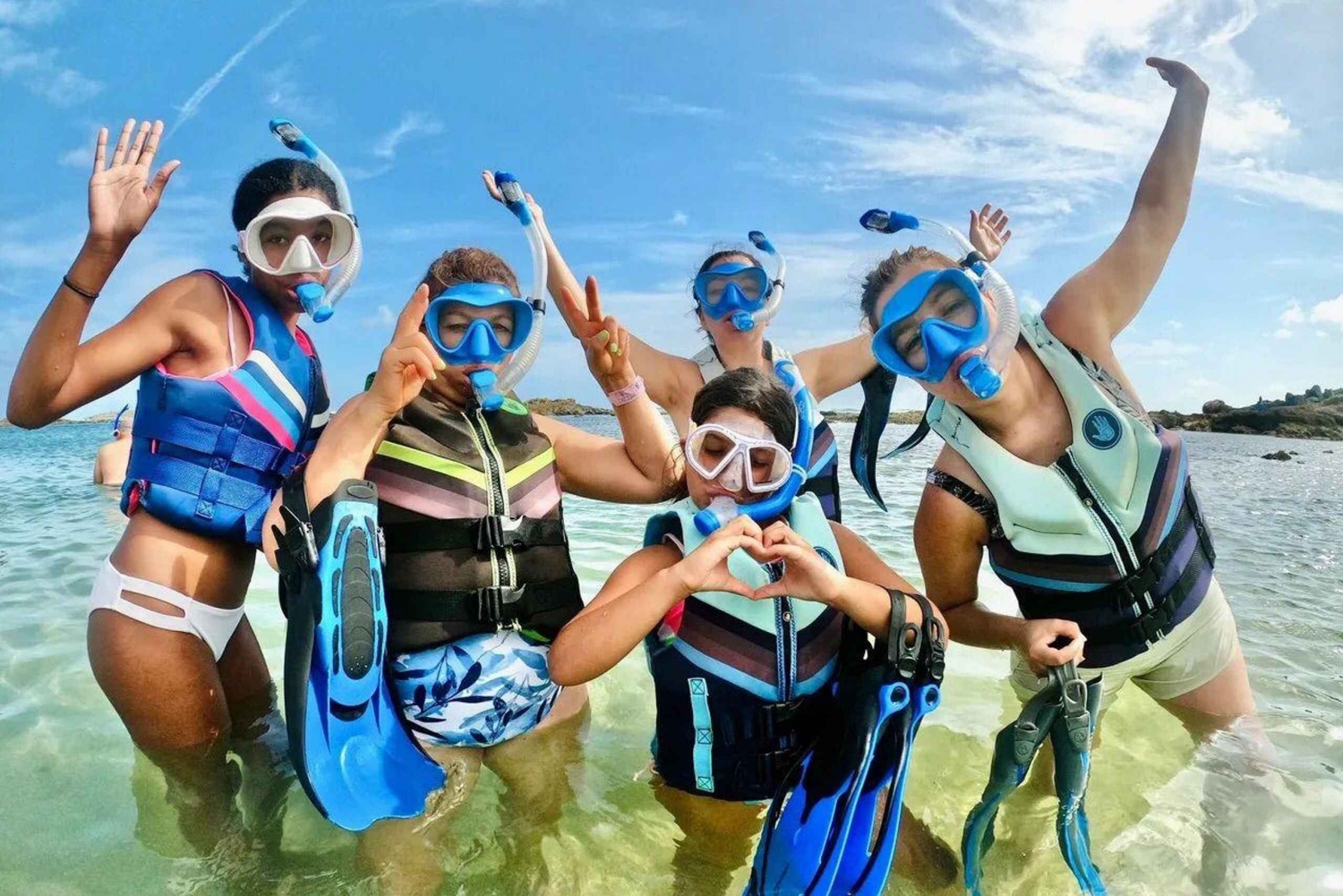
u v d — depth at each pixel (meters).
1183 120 2.89
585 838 2.44
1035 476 2.76
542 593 2.79
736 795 2.54
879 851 2.17
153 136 2.62
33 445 22.52
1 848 2.37
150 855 2.34
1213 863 2.31
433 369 2.55
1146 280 2.89
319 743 2.32
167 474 2.73
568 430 3.27
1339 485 11.56
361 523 2.47
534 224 2.82
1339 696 3.43
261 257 2.78
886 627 2.42
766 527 2.58
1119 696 3.37
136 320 2.71
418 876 2.26
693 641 2.54
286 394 2.88
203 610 2.79
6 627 4.46
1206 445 23.98
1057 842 2.43
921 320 2.65
